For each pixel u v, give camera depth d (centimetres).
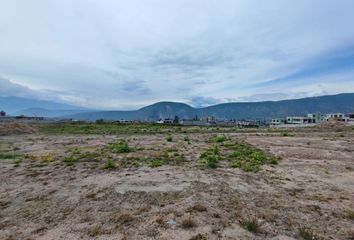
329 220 654
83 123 7906
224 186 930
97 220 646
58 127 5494
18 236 570
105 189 895
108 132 4306
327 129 5950
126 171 1168
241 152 1759
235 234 567
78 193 860
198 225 608
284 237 559
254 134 4094
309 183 1002
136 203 759
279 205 750
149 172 1145
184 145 2239
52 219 658
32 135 3562
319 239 552
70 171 1177
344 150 1930
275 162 1400
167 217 654
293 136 3525
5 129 3694
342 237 566
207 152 1731
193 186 926
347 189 927
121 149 1797
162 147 2072
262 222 632
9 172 1171
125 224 620
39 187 933
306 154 1730
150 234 567
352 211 709
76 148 1967
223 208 718
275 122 13125
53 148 2050
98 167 1259
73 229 599
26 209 728
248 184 969
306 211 710
